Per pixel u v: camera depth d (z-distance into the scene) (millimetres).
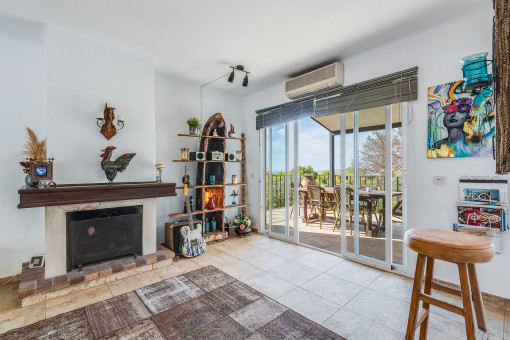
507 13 938
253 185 4590
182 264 3021
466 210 2277
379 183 2973
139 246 2912
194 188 4121
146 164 3086
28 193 2170
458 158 2342
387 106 2820
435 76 2461
